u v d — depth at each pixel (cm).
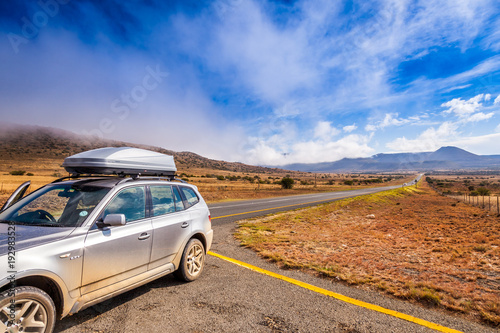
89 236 300
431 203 3600
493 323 338
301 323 324
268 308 361
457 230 1222
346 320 336
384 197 3881
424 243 883
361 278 490
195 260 459
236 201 2420
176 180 476
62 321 306
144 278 362
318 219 1458
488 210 2612
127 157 378
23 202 340
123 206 354
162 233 390
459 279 516
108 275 314
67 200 337
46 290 274
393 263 612
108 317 320
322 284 460
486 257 705
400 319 343
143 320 315
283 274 504
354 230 1130
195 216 467
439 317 352
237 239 820
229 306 362
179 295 389
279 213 1574
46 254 259
